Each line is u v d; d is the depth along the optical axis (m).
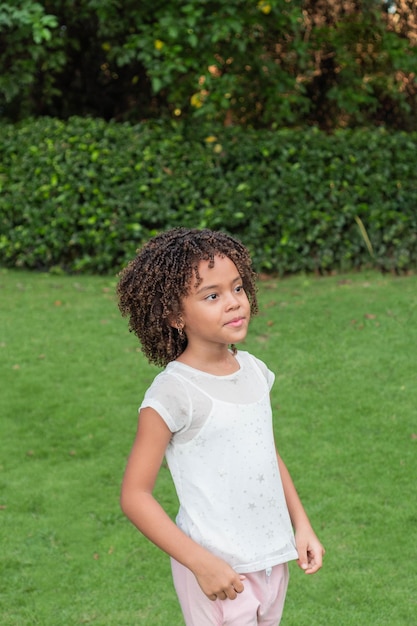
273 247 8.05
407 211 8.10
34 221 8.10
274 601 2.08
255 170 8.01
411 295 6.96
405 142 8.09
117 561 3.63
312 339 6.07
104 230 7.99
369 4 8.73
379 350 5.86
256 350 5.93
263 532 2.03
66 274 8.22
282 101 8.62
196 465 2.01
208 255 2.01
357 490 4.16
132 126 8.99
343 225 8.11
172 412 1.97
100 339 6.24
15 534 3.85
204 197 8.05
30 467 4.50
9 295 7.32
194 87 8.27
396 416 4.93
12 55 8.76
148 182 7.96
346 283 7.63
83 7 8.52
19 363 5.82
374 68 8.93
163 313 2.06
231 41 8.18
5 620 3.21
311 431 4.80
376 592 3.35
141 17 8.38
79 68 9.36
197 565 1.89
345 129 8.73
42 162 8.05
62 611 3.27
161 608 3.29
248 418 2.04
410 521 3.88
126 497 1.96
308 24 8.95
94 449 4.68
